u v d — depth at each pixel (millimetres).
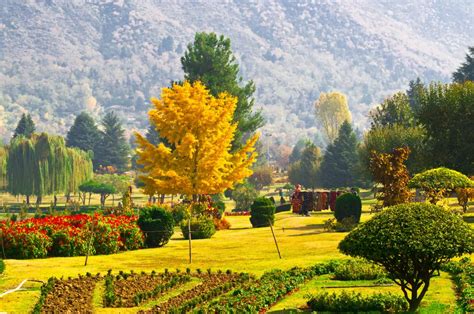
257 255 39219
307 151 164875
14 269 34500
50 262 37531
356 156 145875
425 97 66000
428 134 65000
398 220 22953
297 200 74500
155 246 45406
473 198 57812
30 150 131750
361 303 24047
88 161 138500
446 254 22188
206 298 26578
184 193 64125
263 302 24984
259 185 175000
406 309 23797
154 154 64188
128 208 61062
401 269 23203
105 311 25172
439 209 23297
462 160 61969
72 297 27359
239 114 96625
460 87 63750
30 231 39656
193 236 50188
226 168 66250
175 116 64312
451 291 26578
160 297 27703
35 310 24422
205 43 99500
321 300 24438
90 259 38969
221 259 38156
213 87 95125
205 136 64750
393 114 117562
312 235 48125
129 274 32500
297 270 31547
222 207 74312
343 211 52344
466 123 61750
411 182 50812
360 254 23172
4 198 168125
